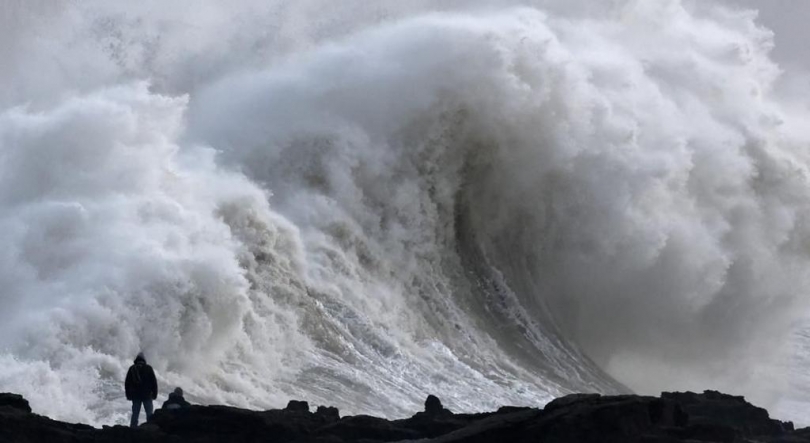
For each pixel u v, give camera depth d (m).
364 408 78.81
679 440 55.75
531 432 55.47
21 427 55.16
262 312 86.12
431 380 87.31
